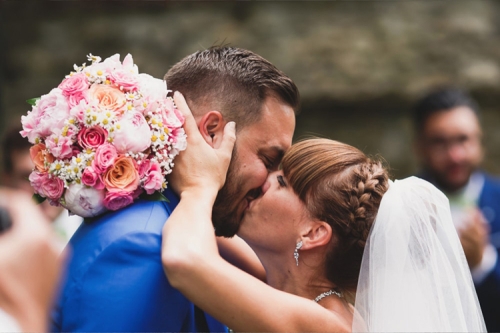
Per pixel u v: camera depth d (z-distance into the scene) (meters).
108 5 7.05
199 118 2.43
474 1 7.41
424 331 2.20
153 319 2.07
